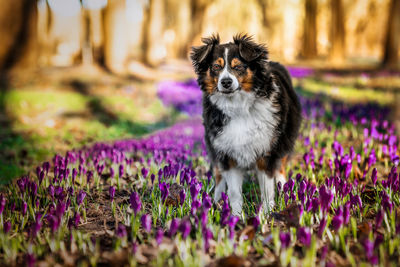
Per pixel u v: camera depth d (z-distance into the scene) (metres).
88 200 4.15
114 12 17.95
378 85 16.05
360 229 3.05
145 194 4.29
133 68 21.22
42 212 3.77
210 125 4.23
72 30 33.41
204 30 34.25
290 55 41.16
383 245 2.82
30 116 9.96
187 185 4.04
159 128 9.98
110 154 5.41
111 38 18.06
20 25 15.41
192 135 7.53
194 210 3.10
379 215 2.79
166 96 12.27
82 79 15.59
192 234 3.10
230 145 4.07
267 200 3.96
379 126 6.84
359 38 46.38
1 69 15.30
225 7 33.78
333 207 3.49
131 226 3.14
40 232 3.29
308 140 5.82
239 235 3.04
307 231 2.71
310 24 37.03
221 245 2.82
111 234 3.14
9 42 15.30
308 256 2.53
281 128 4.11
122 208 3.89
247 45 4.02
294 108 4.62
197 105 11.26
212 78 4.18
